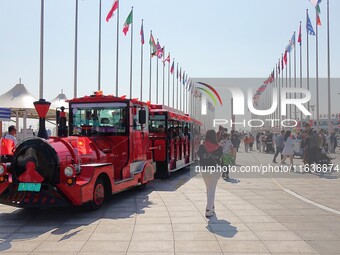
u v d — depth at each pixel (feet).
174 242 21.07
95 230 23.82
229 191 38.78
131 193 38.37
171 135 51.11
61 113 36.42
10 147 29.40
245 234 22.62
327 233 22.76
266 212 28.60
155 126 48.83
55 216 28.02
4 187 27.14
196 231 23.34
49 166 26.58
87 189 27.40
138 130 38.81
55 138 28.99
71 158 28.02
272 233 22.80
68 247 20.38
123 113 36.19
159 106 51.26
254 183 44.83
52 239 22.00
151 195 37.09
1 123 66.13
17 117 77.00
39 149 26.84
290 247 20.08
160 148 48.44
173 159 52.06
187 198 35.24
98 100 36.81
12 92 72.79
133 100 37.35
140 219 26.68
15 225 25.55
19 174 27.17
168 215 27.86
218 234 22.62
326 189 40.01
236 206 30.91
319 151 58.54
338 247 20.07
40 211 29.86
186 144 61.72
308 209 29.66
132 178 36.14
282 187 41.55
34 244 21.04
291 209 29.68
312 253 19.11
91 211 29.19
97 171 28.94
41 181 26.66
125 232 23.27
